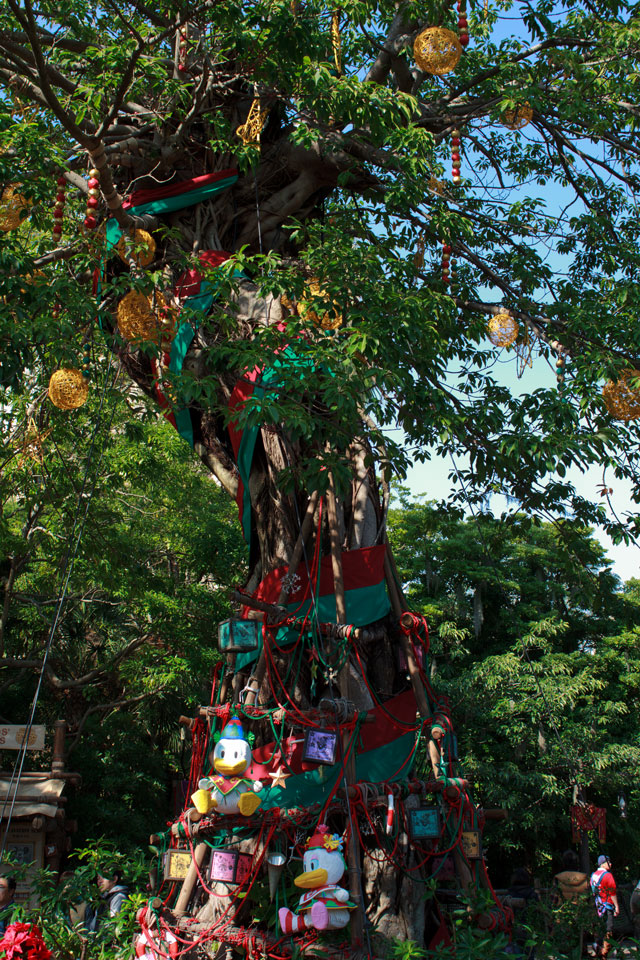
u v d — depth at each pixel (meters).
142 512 17.03
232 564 17.08
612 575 9.58
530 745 20.11
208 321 8.15
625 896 14.02
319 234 8.74
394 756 7.12
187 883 6.45
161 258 9.09
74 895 6.75
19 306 7.41
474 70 10.61
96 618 19.59
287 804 6.60
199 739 7.06
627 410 7.58
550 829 19.64
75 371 7.55
